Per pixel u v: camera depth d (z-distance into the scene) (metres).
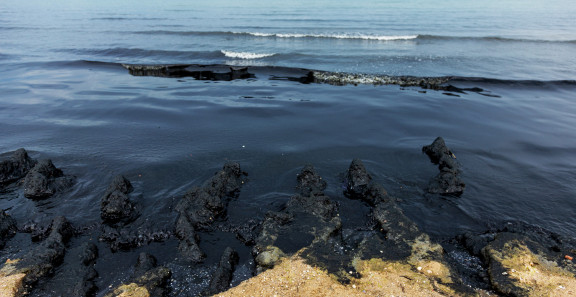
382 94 21.56
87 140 15.27
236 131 16.31
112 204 10.13
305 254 8.57
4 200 11.02
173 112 18.58
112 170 12.84
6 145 14.67
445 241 9.50
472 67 26.55
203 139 15.47
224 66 27.05
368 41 35.06
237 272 8.38
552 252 8.72
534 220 10.26
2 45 34.19
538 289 7.53
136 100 20.31
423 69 26.08
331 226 9.56
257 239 9.18
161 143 15.05
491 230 9.91
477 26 42.72
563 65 26.70
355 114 18.33
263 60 28.81
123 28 42.53
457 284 7.74
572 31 39.06
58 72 26.30
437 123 17.19
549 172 12.76
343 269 8.16
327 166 13.28
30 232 9.73
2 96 20.84
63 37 38.00
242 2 71.25
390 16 50.81
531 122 17.28
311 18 48.91
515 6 63.84
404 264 8.33
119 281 8.12
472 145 14.88
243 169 12.97
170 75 26.12
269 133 16.11
